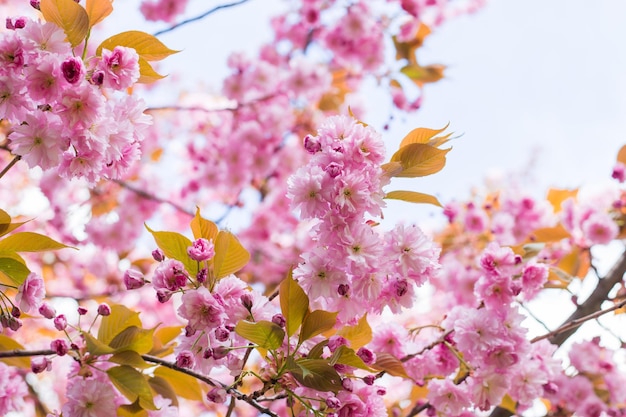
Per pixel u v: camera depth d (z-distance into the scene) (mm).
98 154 1715
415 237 1735
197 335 1731
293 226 3795
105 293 3295
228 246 1719
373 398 1729
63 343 1741
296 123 3734
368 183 1706
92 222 3348
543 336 1966
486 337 1858
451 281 2631
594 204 2535
